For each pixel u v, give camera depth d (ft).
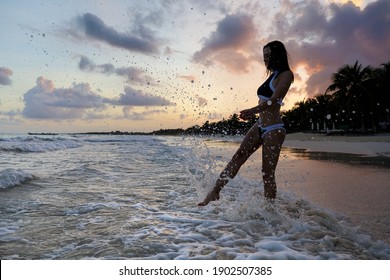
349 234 8.79
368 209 11.40
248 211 10.55
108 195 14.28
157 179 19.33
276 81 11.12
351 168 23.79
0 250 7.68
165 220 10.27
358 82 143.33
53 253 7.52
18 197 13.48
